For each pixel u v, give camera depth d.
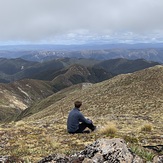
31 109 173.88
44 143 14.37
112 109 58.56
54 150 12.41
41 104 169.50
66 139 15.17
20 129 18.86
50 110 91.25
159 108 51.38
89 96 86.06
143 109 53.16
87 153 7.89
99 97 78.19
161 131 17.69
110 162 7.14
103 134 15.92
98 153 7.58
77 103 17.12
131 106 57.44
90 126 17.03
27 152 12.12
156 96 65.88
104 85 96.62
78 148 12.76
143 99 63.88
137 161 7.22
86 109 66.31
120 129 18.62
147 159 7.85
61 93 188.50
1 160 9.42
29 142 14.71
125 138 14.23
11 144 14.29
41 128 19.42
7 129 18.89
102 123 22.23
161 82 79.19
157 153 10.08
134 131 17.42
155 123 23.98
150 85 77.56
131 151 7.75
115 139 7.99
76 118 16.83
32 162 9.90
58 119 26.20
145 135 15.70
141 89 75.56
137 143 13.33
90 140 14.55
